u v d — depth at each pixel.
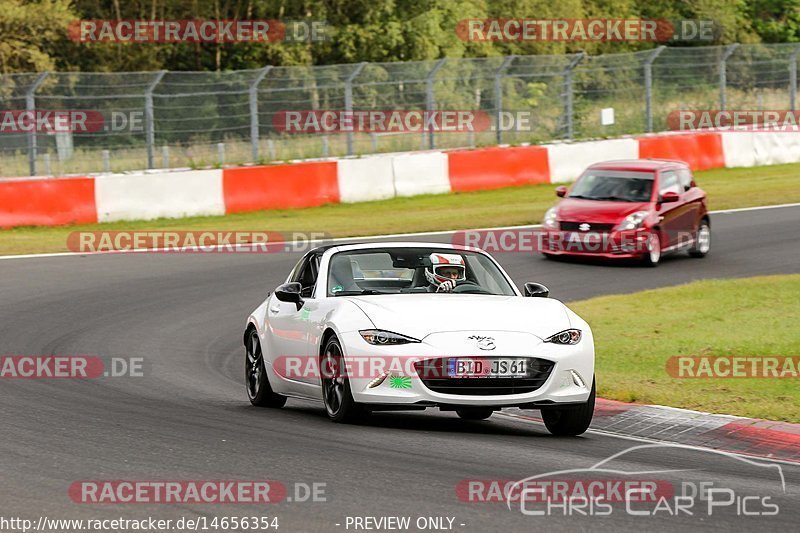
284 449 31.28
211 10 195.25
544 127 136.75
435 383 33.59
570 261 83.50
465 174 122.94
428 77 130.25
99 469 28.50
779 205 110.50
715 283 70.25
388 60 190.38
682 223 84.06
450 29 196.88
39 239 92.94
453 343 33.69
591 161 131.12
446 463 29.66
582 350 34.75
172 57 199.00
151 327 60.84
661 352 50.81
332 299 37.38
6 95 113.31
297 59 191.62
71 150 115.06
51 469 28.48
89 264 81.25
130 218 102.75
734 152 141.88
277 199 110.50
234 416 38.25
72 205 100.69
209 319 63.47
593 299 67.06
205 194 106.56
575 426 35.12
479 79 134.00
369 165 116.56
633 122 142.62
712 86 148.38
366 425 35.72
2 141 110.62
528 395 33.62
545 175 127.75
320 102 129.38
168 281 74.75
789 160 147.00
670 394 41.66
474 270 39.56
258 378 41.69
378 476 27.81
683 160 136.62
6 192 98.44
